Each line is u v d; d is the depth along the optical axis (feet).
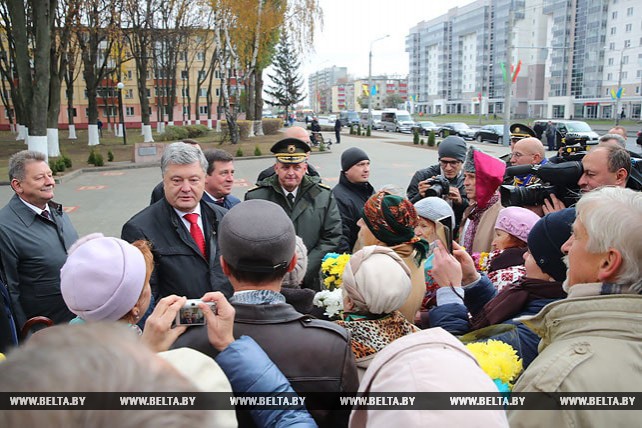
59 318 12.60
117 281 5.80
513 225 9.70
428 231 10.11
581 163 11.10
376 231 8.08
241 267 5.74
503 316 7.02
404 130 157.38
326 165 72.02
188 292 9.68
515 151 15.93
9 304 10.27
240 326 5.50
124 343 2.18
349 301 6.89
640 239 4.93
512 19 96.99
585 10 272.72
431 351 3.56
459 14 383.65
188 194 9.83
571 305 5.04
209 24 115.24
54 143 76.18
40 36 59.57
